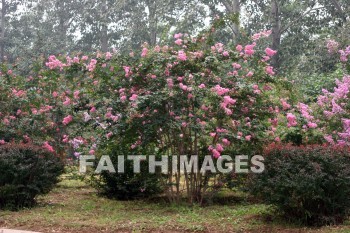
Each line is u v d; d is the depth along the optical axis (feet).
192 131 29.76
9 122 40.37
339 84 32.94
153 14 96.37
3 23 119.24
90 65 30.60
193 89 28.07
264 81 30.71
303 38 86.69
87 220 25.85
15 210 29.17
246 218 25.48
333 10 85.05
